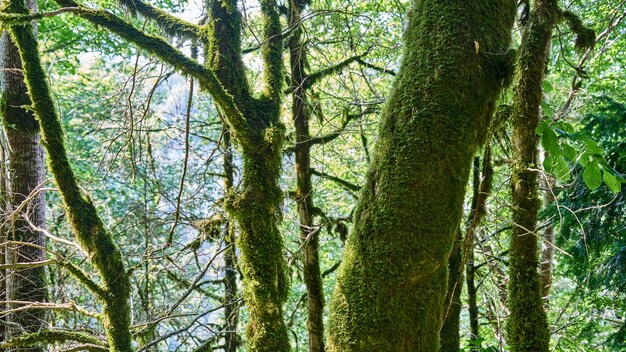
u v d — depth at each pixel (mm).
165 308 5773
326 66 5805
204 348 5852
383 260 2148
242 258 3148
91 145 9367
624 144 4430
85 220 3607
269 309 3033
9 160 5539
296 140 5082
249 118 3205
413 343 2133
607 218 4555
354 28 6742
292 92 4895
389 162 2201
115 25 2930
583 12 8352
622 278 4625
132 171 5297
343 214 8984
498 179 6207
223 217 5000
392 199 2162
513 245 2480
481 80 2229
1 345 3857
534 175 2451
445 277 2225
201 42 3475
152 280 6371
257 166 3154
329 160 7859
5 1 3449
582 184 4547
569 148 2623
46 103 3578
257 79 5746
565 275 5156
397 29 7121
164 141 7727
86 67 10672
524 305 2420
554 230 5688
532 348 2373
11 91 5422
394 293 2131
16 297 5375
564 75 7750
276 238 3176
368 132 6473
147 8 3543
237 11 3301
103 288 3574
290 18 4910
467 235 2832
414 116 2182
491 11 2289
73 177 3637
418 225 2127
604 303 5707
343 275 2270
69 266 3596
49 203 7707
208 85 3053
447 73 2180
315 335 4645
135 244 6934
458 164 2172
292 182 6371
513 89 2416
